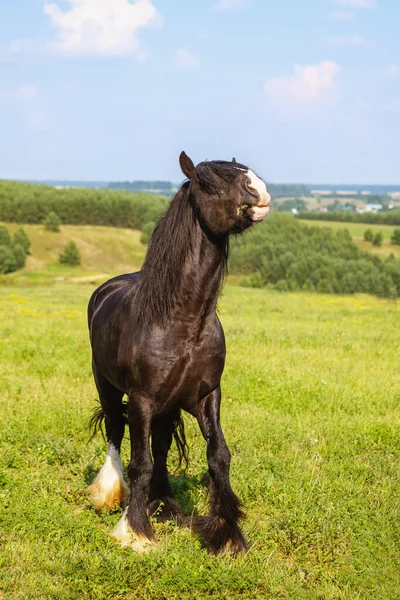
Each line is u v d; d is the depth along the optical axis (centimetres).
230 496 552
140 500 565
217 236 526
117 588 500
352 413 1002
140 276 584
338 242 8531
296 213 14138
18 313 2441
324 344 1594
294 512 611
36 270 9650
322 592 496
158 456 636
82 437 863
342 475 730
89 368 1269
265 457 773
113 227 12219
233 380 1145
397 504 643
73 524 593
